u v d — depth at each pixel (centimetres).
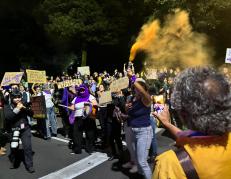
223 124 168
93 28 2569
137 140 657
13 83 1198
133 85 667
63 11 2652
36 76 1249
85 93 947
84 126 944
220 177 165
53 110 1194
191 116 173
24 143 798
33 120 1505
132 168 766
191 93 173
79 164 853
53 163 870
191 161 166
